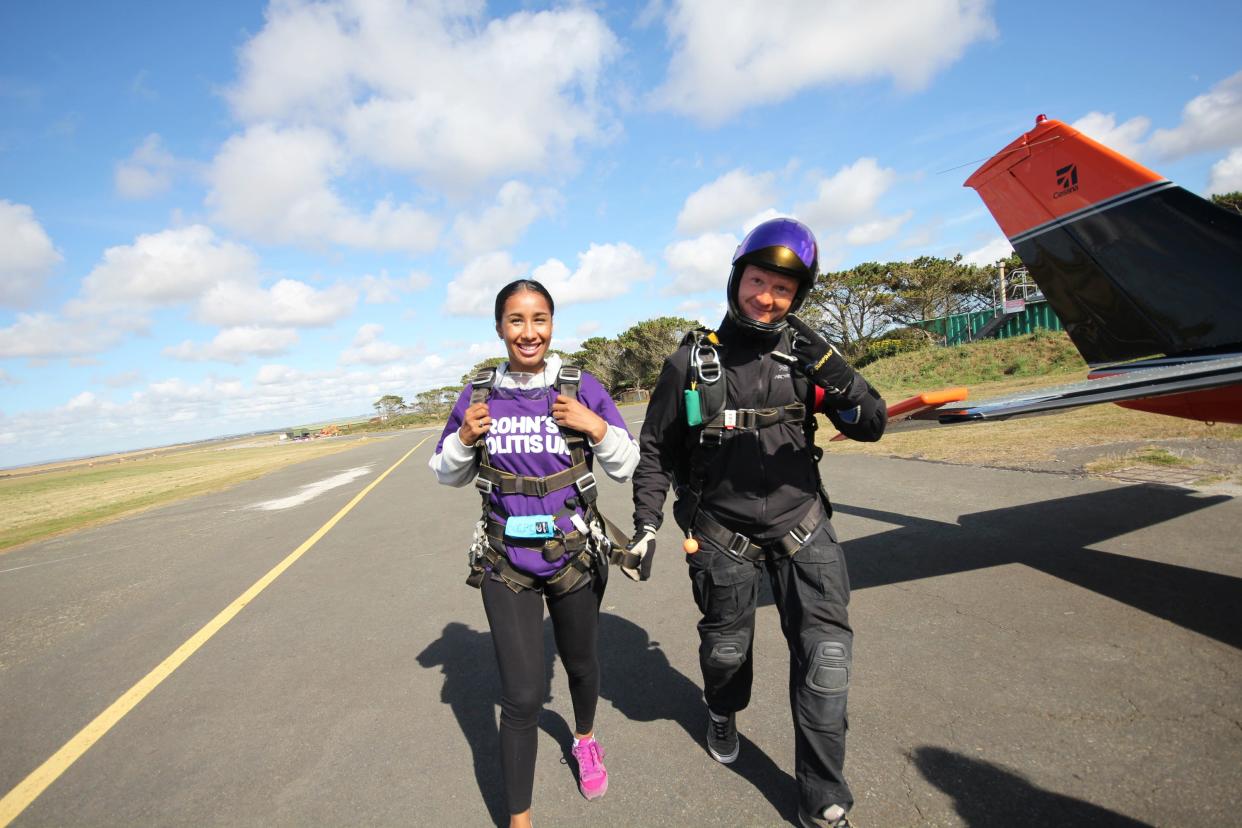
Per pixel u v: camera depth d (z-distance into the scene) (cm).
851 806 171
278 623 406
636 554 183
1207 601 279
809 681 168
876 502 549
